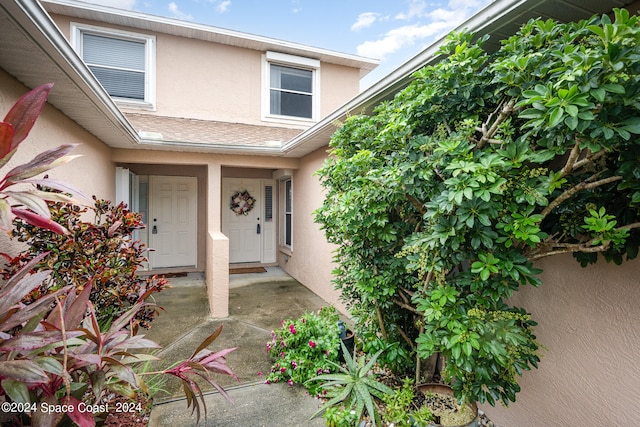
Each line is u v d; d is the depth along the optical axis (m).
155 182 7.24
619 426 1.75
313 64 7.43
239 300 5.35
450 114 2.15
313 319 3.32
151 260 7.23
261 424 2.38
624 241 1.48
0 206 1.02
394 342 2.63
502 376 1.85
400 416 2.12
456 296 1.93
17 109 1.12
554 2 1.73
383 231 2.51
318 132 4.34
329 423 2.31
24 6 1.70
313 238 5.77
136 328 2.03
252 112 7.01
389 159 2.35
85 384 1.43
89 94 2.79
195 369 1.72
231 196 7.87
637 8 1.71
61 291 1.37
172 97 6.38
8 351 1.17
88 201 1.31
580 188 1.53
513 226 1.60
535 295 2.21
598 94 1.20
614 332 1.78
